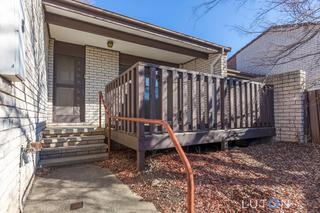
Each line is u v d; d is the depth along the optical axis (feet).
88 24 15.39
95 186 8.89
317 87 17.51
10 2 4.89
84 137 14.38
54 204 7.23
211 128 13.11
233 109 14.46
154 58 23.91
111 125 15.12
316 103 15.67
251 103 15.66
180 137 11.63
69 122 18.75
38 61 10.77
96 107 19.80
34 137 9.73
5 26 4.83
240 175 9.45
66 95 18.83
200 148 14.38
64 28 15.99
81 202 7.40
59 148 12.78
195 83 12.52
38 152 11.43
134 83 11.15
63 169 11.35
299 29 10.11
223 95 13.85
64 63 18.86
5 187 5.24
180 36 18.67
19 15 5.02
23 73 5.63
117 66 21.21
